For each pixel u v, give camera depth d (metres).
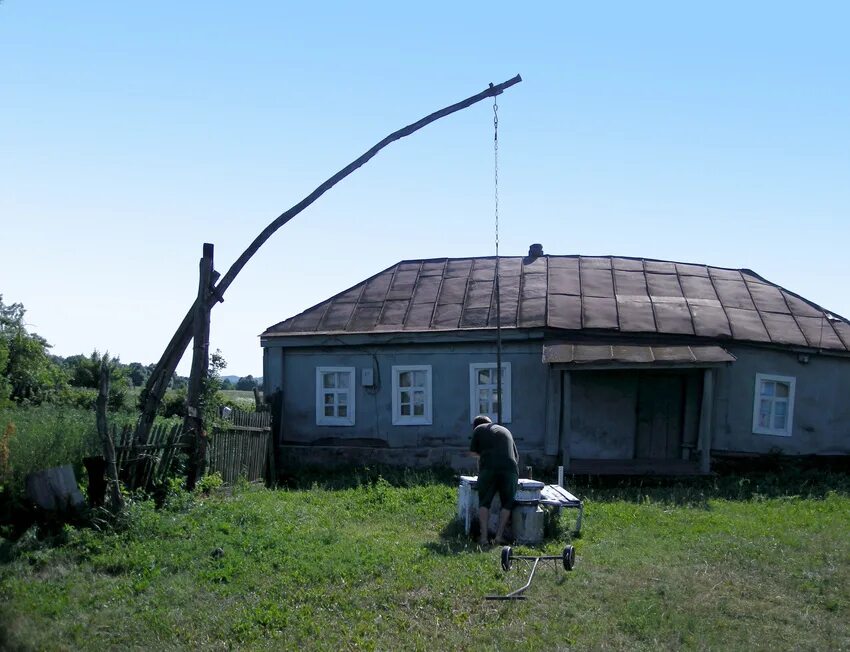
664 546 11.42
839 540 11.87
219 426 14.82
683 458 19.88
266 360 21.67
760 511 14.77
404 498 15.38
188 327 13.91
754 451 19.77
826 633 8.09
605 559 10.54
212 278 14.01
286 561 10.18
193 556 10.27
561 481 15.45
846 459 19.66
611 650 7.50
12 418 15.38
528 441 19.92
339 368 21.20
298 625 8.16
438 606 8.65
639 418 20.17
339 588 9.25
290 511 13.35
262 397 21.00
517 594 8.94
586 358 18.14
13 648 7.45
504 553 9.62
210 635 7.97
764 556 10.73
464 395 20.42
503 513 11.50
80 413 20.27
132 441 12.48
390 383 20.86
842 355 19.83
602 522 13.18
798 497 16.39
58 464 12.77
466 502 12.23
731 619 8.45
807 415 19.92
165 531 11.12
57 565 9.91
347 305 22.06
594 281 21.66
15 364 26.23
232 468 15.88
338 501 15.16
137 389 37.44
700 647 7.61
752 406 19.88
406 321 21.03
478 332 20.12
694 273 22.48
